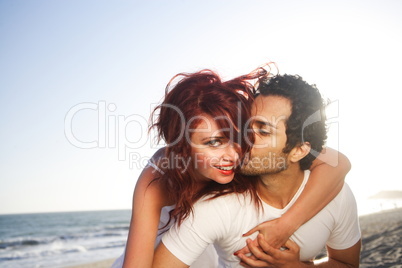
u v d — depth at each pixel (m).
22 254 17.81
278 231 2.00
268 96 1.98
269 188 2.08
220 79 2.00
